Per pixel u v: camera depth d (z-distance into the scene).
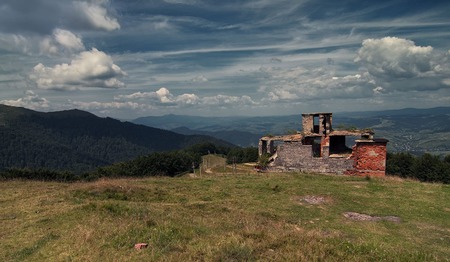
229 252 9.31
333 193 20.27
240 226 13.19
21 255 10.17
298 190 21.06
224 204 18.05
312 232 12.14
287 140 31.89
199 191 21.20
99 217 13.35
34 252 10.38
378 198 19.50
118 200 18.03
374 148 28.00
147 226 12.10
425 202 18.73
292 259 8.97
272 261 8.83
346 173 28.58
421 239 13.45
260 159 32.31
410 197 19.78
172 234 11.20
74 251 10.01
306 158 29.92
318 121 34.94
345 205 18.22
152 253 9.48
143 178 28.36
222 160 101.31
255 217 15.22
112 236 11.00
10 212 15.34
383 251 10.20
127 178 28.56
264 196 19.95
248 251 9.36
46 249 10.47
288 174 27.70
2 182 25.66
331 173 29.06
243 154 96.50
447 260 10.15
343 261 9.16
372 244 11.13
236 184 23.48
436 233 14.18
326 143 30.95
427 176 62.34
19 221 13.75
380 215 16.62
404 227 14.90
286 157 30.64
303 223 15.07
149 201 18.73
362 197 19.70
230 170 51.12
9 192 20.20
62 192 19.34
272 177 26.34
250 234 11.31
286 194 20.42
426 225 15.20
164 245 10.23
